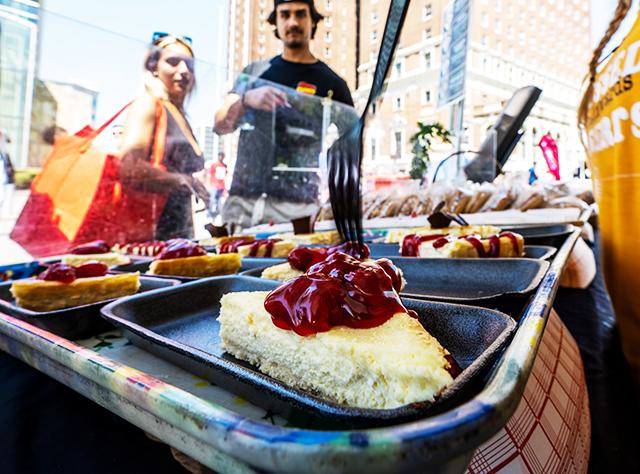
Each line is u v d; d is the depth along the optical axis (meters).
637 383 1.33
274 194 3.91
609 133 1.65
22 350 0.87
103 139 2.49
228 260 1.78
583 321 1.82
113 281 1.35
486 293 1.32
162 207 3.05
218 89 3.05
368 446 0.31
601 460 1.01
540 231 2.29
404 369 0.55
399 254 2.02
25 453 0.72
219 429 0.37
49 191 2.31
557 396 0.97
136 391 0.49
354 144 1.51
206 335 1.04
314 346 0.70
